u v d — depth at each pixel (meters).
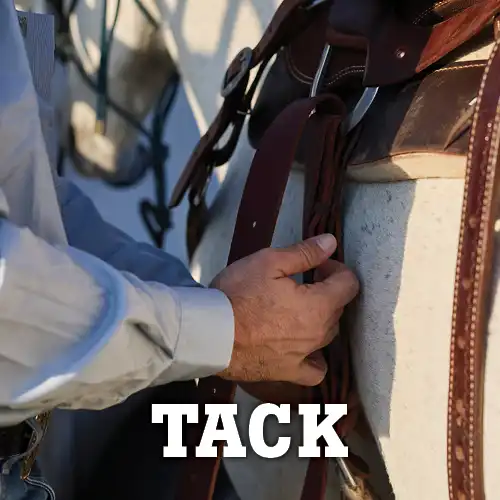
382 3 0.56
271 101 0.72
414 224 0.50
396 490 0.55
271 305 0.56
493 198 0.42
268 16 0.81
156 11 1.06
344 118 0.57
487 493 0.44
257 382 0.68
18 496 0.57
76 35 1.25
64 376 0.45
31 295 0.44
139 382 0.50
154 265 0.74
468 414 0.44
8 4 0.52
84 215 0.79
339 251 0.60
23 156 0.49
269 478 0.76
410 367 0.51
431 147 0.47
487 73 0.42
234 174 0.82
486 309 0.43
